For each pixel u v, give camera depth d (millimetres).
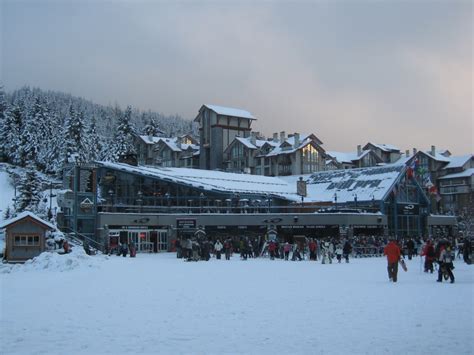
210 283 22938
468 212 95250
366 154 126000
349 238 55875
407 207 72250
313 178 83875
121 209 64938
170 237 59094
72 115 98812
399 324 12781
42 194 82312
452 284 22688
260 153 113688
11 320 13414
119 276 26625
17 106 110375
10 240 37719
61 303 16484
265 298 17719
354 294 18812
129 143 113000
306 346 10492
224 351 10094
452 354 9852
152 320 13430
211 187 64000
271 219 62312
